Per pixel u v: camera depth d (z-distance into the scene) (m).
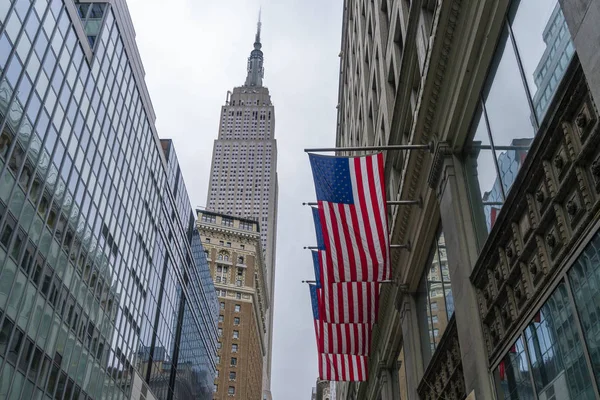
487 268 13.86
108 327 44.75
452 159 16.97
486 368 13.81
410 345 22.80
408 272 23.16
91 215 41.47
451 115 16.69
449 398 17.39
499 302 13.20
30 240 31.94
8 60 29.72
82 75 40.00
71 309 37.62
